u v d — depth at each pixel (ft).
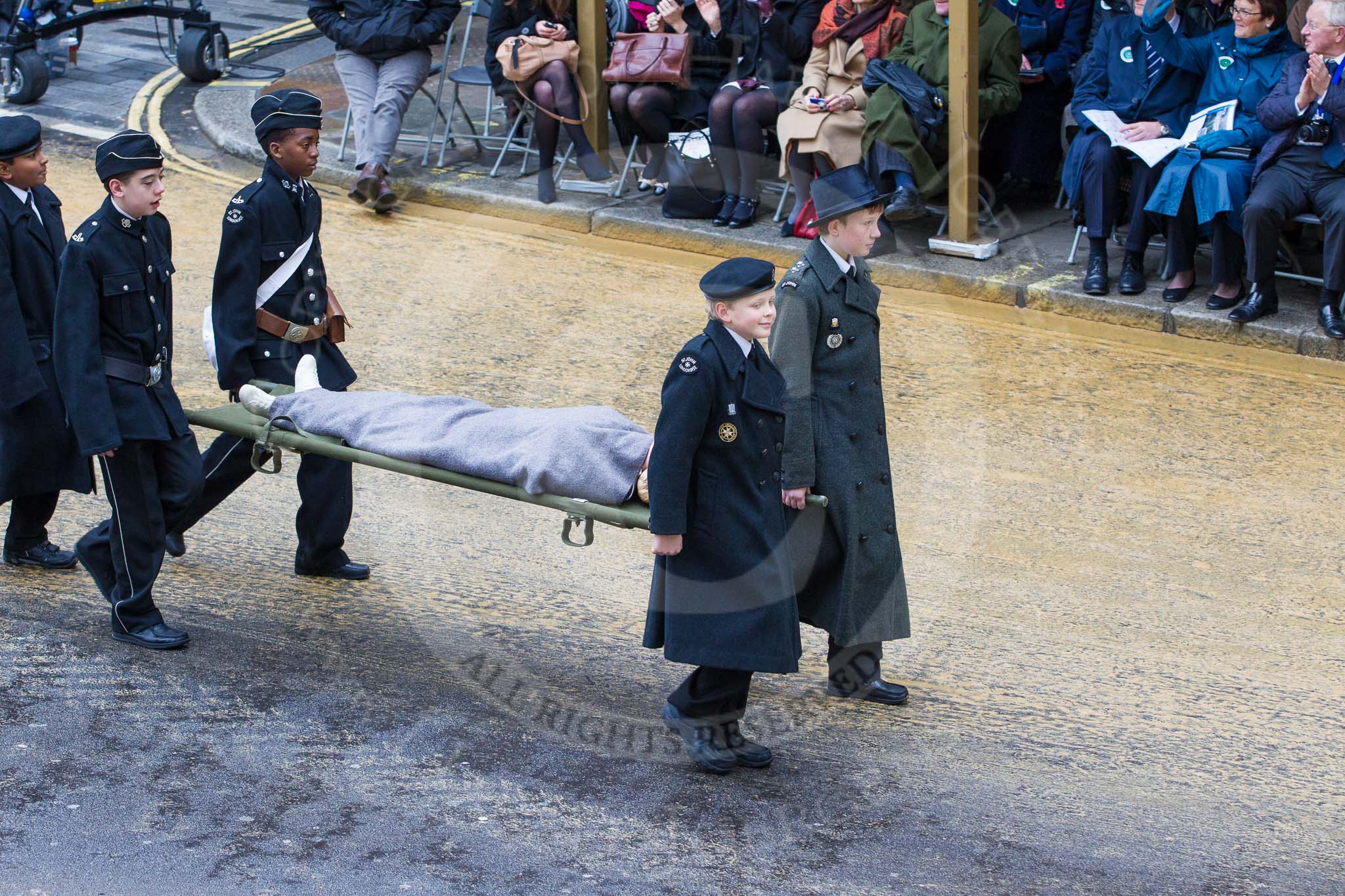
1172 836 23.81
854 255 25.77
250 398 29.71
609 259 32.19
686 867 22.84
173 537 33.88
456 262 53.67
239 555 35.22
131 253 29.27
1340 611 32.07
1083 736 27.17
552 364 29.76
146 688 28.58
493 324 32.58
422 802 24.72
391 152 62.08
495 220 56.34
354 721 27.48
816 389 26.04
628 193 31.42
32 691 28.37
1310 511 36.88
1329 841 23.71
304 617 31.89
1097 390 44.47
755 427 23.93
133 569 29.99
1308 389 44.80
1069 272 52.34
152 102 79.97
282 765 25.84
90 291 28.78
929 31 49.21
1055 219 59.11
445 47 73.00
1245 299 49.19
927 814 24.52
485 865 22.79
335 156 68.28
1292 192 46.68
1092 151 50.44
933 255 52.75
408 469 26.86
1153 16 50.16
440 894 21.97
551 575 33.37
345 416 28.09
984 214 54.90
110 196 29.27
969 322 48.11
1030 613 31.86
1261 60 49.24
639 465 25.04
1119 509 36.91
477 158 63.36
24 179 32.17
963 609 31.89
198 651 30.17
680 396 23.45
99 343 28.96
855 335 25.99
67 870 22.43
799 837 23.79
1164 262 53.36
